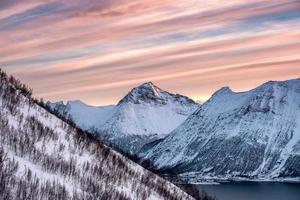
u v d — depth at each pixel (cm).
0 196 11144
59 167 14462
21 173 12481
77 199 13575
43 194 12350
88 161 16612
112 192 15838
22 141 14138
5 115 14938
